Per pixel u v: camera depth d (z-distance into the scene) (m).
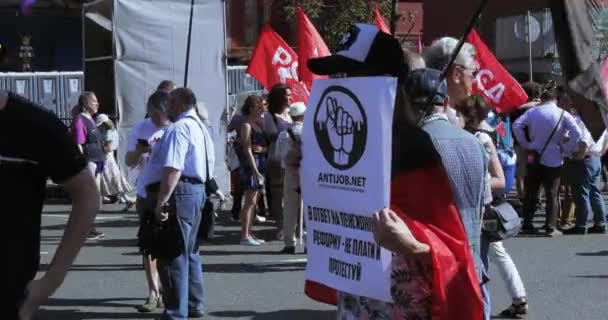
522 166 12.86
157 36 14.73
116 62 14.70
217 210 14.13
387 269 3.06
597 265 9.35
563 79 2.66
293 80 12.08
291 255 10.12
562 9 2.61
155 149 6.39
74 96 20.23
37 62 27.11
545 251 10.28
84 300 7.80
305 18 10.52
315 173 3.36
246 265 9.51
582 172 11.50
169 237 6.28
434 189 3.03
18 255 2.72
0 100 2.72
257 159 10.96
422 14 23.11
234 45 25.72
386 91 2.98
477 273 3.14
